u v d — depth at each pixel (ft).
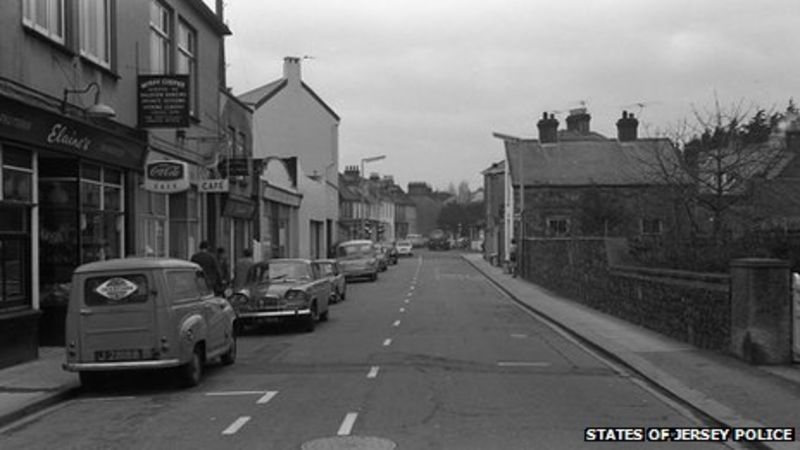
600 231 132.87
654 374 37.88
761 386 34.55
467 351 48.88
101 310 35.50
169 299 36.09
